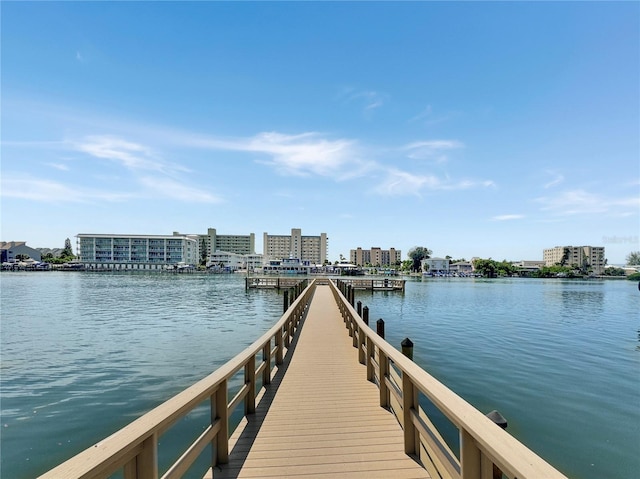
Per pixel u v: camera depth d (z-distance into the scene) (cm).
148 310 2689
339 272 12194
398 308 2897
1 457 638
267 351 624
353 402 538
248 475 333
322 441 405
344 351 895
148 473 196
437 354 1316
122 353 1346
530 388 955
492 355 1309
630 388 959
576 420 768
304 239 15888
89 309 2728
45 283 5900
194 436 676
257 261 13825
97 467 148
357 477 330
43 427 744
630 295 4762
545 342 1571
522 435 705
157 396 905
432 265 13775
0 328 1902
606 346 1509
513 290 5519
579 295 4688
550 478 136
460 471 229
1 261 11875
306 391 590
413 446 372
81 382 1007
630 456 634
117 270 11150
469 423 196
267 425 452
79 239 11212
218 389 352
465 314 2534
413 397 374
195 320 2205
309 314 1608
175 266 11162
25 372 1103
